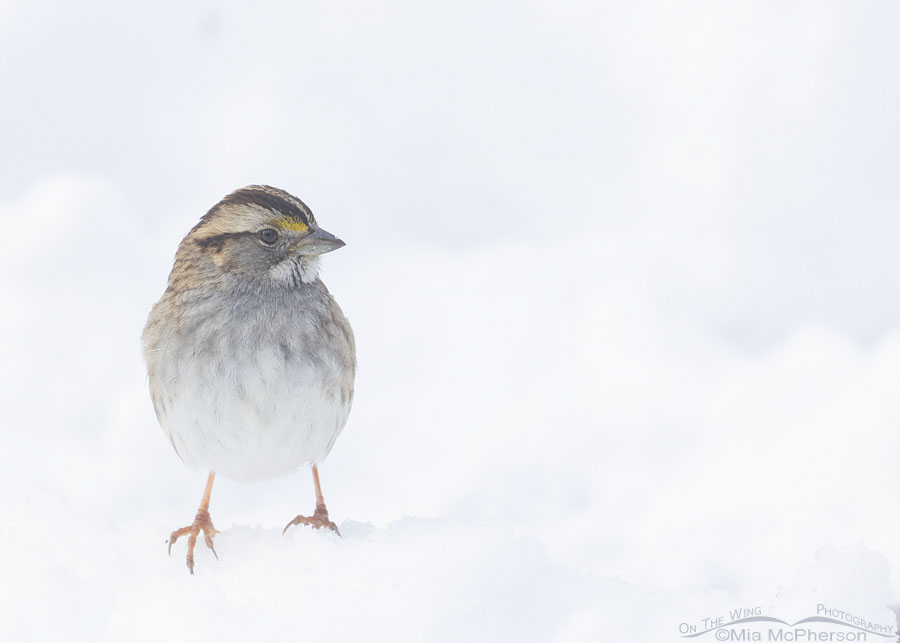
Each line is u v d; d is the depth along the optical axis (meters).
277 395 8.55
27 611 6.86
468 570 7.09
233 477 8.90
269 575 7.20
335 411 8.85
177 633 6.67
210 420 8.55
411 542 7.44
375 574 7.12
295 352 8.59
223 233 8.65
